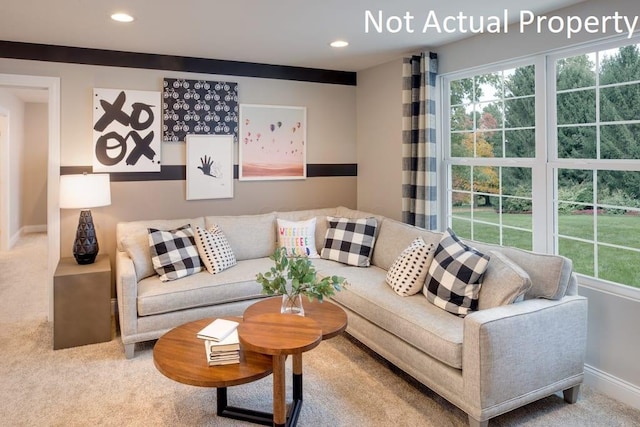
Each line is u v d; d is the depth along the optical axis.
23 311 4.13
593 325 2.75
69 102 3.78
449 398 2.33
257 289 3.55
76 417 2.40
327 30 3.32
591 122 2.82
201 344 2.32
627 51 2.61
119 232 3.69
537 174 3.14
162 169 4.14
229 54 4.08
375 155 4.72
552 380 2.40
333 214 4.57
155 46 3.76
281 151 4.68
